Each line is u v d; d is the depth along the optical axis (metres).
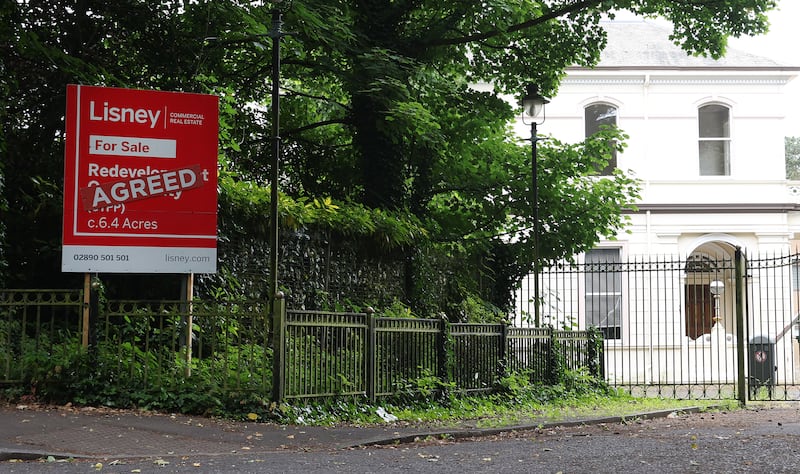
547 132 27.39
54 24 13.24
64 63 12.65
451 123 19.61
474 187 19.84
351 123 18.14
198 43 14.72
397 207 17.45
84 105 9.91
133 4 13.80
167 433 8.16
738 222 27.36
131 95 10.07
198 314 9.65
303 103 20.25
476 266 18.92
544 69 20.23
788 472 6.37
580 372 16.39
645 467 6.61
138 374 9.70
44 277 11.95
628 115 27.58
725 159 27.89
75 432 7.82
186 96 10.26
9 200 12.00
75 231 9.76
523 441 8.67
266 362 9.88
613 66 27.48
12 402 9.15
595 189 19.95
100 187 9.89
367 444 8.28
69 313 11.73
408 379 11.76
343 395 10.47
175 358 9.79
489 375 13.69
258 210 12.73
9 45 12.58
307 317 9.98
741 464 6.75
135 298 11.80
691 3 19.05
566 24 19.70
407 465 6.74
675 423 11.30
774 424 10.84
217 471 6.34
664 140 27.56
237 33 15.69
